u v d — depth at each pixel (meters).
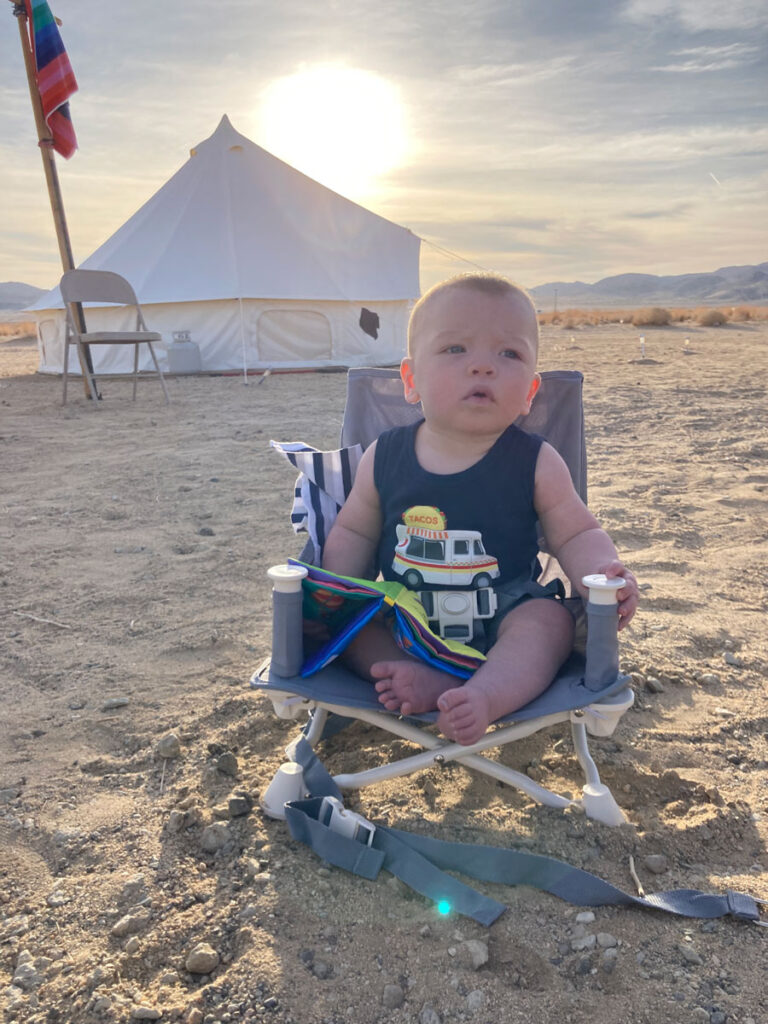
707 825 0.78
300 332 5.63
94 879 0.72
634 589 0.72
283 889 0.70
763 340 8.47
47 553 1.63
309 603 0.77
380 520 0.89
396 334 6.14
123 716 1.00
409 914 0.67
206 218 5.71
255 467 2.37
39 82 3.68
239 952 0.64
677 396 3.83
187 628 1.26
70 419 3.41
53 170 3.84
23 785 0.87
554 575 0.95
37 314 5.96
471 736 0.67
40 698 1.05
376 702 0.74
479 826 0.78
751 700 1.04
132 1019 0.58
